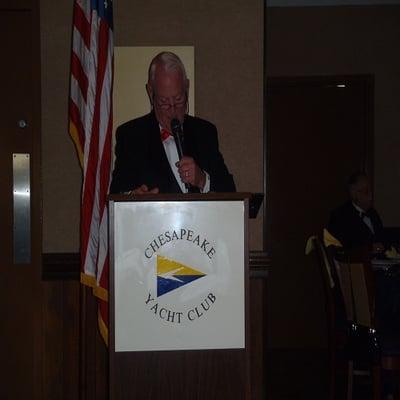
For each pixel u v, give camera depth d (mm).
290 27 5910
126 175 3480
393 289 3350
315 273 5922
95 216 3006
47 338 3535
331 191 5941
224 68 3562
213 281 2275
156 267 2266
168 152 3486
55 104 3547
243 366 2291
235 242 2277
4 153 3520
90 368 3492
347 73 5898
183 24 3553
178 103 3514
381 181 5906
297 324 5941
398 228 5352
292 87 5938
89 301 3484
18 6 3502
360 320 3412
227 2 3561
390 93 5891
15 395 3545
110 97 3055
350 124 5938
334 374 3996
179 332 2277
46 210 3551
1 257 3531
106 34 3064
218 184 3484
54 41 3539
